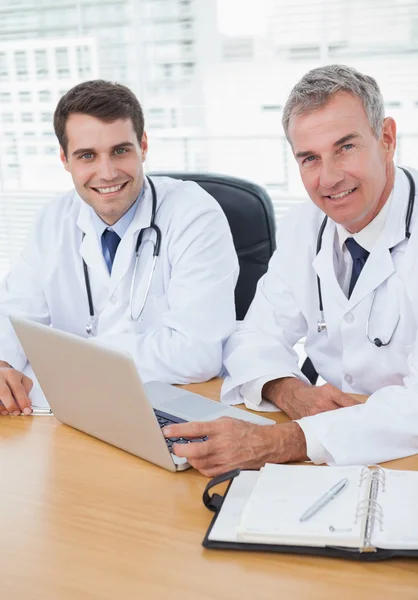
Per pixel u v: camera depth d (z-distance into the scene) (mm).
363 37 2705
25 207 3414
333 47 2752
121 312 1823
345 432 1201
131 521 1069
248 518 1004
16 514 1108
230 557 972
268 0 2783
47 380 1343
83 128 1695
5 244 3506
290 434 1208
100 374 1179
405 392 1275
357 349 1557
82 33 3080
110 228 1826
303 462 1212
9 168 3393
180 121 3039
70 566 976
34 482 1195
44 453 1290
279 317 1667
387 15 2650
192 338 1633
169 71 3000
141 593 913
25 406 1452
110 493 1147
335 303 1569
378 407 1253
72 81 3156
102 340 1673
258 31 2828
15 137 3334
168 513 1082
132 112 1744
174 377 1604
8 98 3293
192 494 1130
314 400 1364
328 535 952
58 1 3076
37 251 1929
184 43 2943
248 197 2014
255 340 1595
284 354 1555
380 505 1012
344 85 1365
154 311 1817
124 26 3004
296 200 2947
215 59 2922
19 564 988
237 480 1132
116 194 1746
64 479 1199
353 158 1390
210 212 1829
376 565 938
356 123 1372
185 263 1760
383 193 1489
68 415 1355
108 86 1736
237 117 2955
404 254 1489
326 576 923
